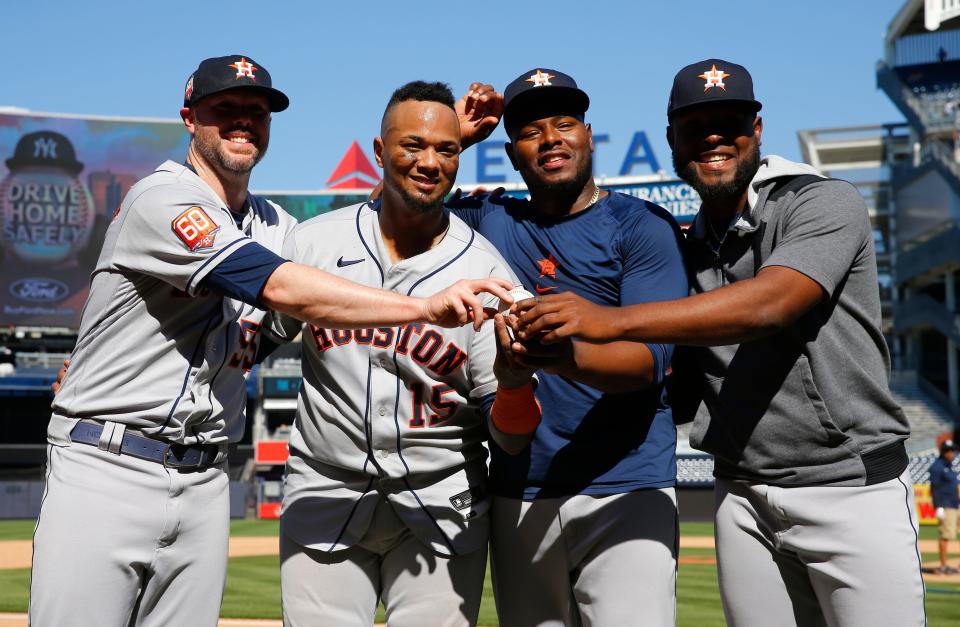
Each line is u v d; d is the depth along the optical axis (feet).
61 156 104.83
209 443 9.82
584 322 8.32
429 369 9.84
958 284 103.04
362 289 8.54
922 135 102.01
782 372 9.86
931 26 97.91
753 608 10.30
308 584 10.02
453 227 10.49
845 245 9.27
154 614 9.65
